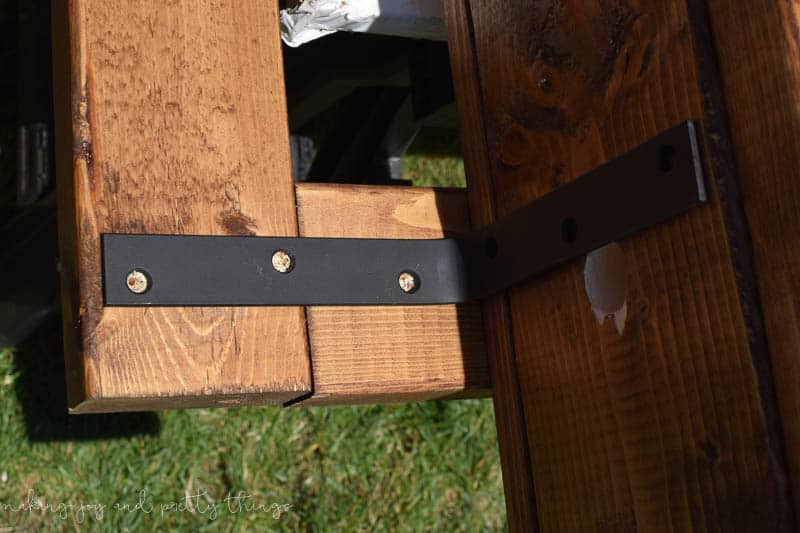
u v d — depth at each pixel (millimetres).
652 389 1065
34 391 2283
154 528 2234
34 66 1815
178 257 1181
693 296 1015
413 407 2520
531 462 1252
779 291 948
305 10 1521
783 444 938
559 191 1193
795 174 937
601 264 1154
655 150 1052
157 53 1243
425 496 2461
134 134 1210
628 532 1098
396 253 1294
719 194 987
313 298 1233
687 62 1022
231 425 2361
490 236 1307
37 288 2129
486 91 1343
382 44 1989
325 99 2123
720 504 984
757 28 973
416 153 2695
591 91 1161
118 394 1127
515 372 1278
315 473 2389
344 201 1303
